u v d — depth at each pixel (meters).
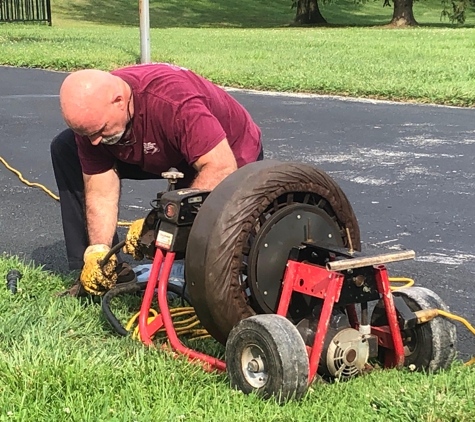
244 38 26.94
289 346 2.72
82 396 2.77
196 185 3.24
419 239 5.48
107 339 3.48
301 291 2.92
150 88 3.29
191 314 3.85
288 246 3.00
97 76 3.19
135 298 4.04
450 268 4.88
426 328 3.09
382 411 2.75
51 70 16.00
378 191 6.78
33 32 27.45
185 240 3.09
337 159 8.05
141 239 3.26
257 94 12.83
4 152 8.36
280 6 49.62
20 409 2.66
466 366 3.22
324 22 42.19
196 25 39.75
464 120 10.38
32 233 5.63
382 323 3.19
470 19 48.09
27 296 4.05
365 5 53.38
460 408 2.73
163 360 3.09
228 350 2.88
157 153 3.43
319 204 3.15
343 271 2.87
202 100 3.36
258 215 2.92
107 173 3.72
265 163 3.04
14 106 11.34
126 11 43.72
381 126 9.96
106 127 3.23
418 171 7.52
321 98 12.42
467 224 5.84
